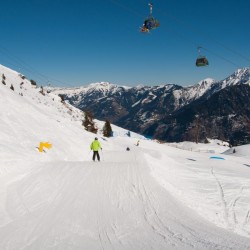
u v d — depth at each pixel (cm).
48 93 13138
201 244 885
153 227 1073
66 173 1752
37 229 994
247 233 1384
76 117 11300
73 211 1191
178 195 1802
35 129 3008
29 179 1588
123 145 6353
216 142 16112
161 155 3775
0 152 1888
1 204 1236
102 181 1659
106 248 845
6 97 3625
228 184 2464
